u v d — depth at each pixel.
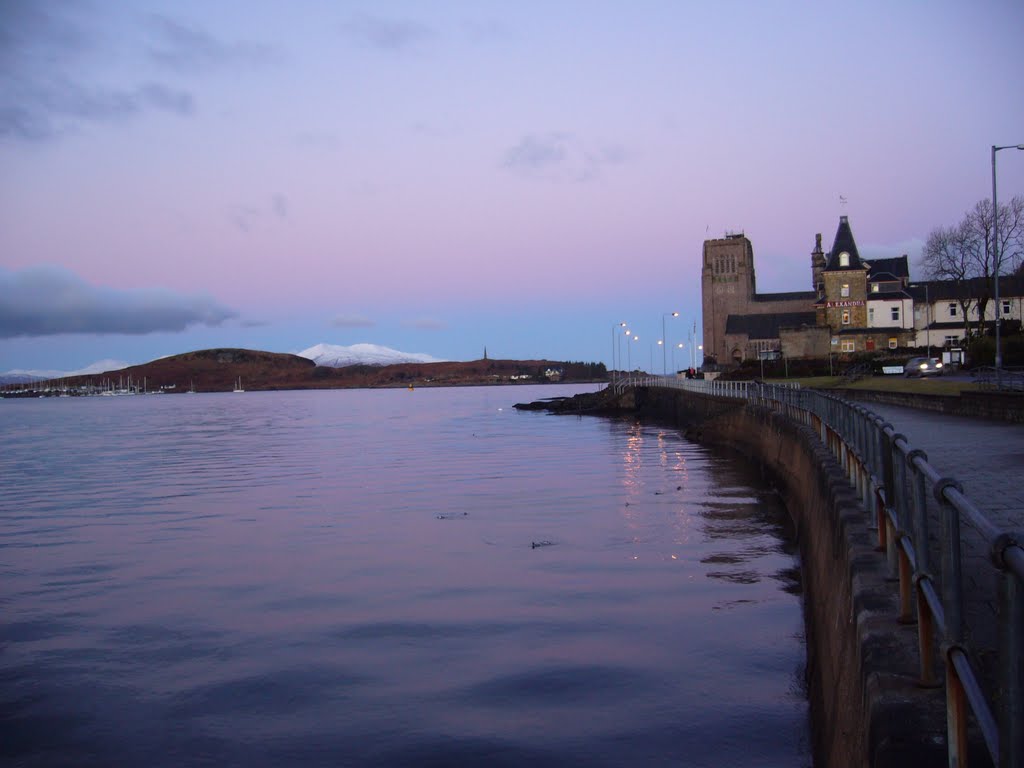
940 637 5.36
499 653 17.08
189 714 14.76
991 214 98.62
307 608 20.64
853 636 7.95
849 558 9.76
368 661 16.94
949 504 4.85
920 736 5.31
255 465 57.59
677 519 30.36
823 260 142.38
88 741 13.82
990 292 103.19
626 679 15.51
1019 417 30.62
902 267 127.94
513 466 51.25
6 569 25.30
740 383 68.25
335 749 13.33
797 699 14.43
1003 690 3.68
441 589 21.88
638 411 120.75
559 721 13.95
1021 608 3.54
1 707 15.20
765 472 39.84
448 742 13.39
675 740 13.14
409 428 101.00
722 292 161.88
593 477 43.84
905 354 104.69
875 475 10.92
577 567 23.61
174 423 133.00
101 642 18.53
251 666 16.89
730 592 20.70
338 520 32.91
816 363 105.62
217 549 27.81
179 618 20.14
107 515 35.78
